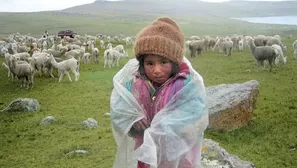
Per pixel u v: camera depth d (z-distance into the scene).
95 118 16.27
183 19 169.38
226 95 14.65
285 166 10.63
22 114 17.34
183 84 2.85
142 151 2.64
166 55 2.88
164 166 2.71
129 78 3.18
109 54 33.34
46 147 12.42
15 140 13.39
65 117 16.55
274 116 15.65
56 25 124.75
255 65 31.92
